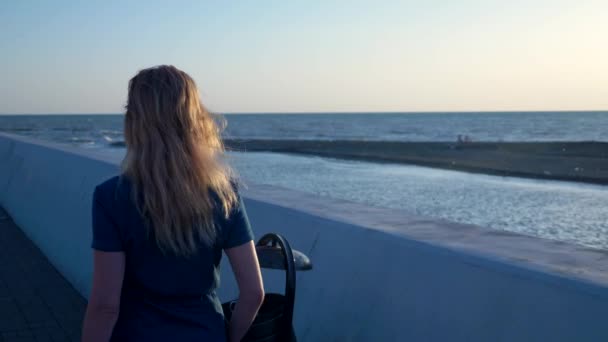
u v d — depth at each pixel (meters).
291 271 2.05
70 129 101.25
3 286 5.69
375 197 15.58
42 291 5.55
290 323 2.04
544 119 161.38
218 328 1.79
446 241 2.70
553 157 27.73
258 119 193.50
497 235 2.81
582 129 96.88
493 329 2.23
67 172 6.73
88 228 5.60
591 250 2.49
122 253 1.69
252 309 1.83
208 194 1.74
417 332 2.52
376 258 2.88
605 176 19.45
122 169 1.73
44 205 7.24
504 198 15.17
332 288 3.09
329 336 3.00
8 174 9.80
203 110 1.83
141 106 1.72
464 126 117.25
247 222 1.85
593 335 1.92
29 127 113.00
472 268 2.39
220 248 1.79
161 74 1.76
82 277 5.48
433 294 2.52
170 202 1.66
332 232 3.24
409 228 3.01
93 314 1.68
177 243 1.68
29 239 7.61
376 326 2.74
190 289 1.74
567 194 15.76
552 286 2.09
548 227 11.45
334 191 16.91
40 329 4.62
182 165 1.69
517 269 2.24
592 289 1.98
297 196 4.14
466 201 14.73
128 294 1.74
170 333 1.71
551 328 2.04
